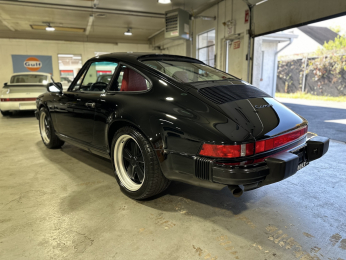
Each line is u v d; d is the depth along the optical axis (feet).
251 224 5.27
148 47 46.42
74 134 8.36
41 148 11.26
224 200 6.34
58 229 5.07
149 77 5.97
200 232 4.98
